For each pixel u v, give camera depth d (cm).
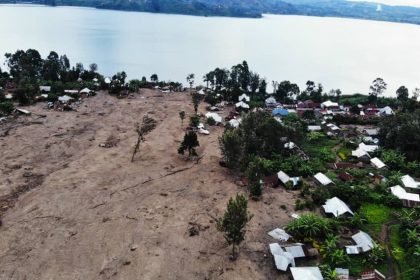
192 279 4803
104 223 5900
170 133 10319
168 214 6238
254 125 9006
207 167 8175
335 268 5009
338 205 6438
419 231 5881
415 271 5041
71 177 7356
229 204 4956
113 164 8075
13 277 4716
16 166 7700
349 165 8500
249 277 4872
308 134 10638
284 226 6003
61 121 10806
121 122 11088
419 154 8856
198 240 5588
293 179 7525
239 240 5022
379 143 9975
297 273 4781
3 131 9669
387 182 7644
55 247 5297
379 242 5728
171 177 7619
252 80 18138
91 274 4819
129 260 5088
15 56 18212
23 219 5900
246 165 7881
